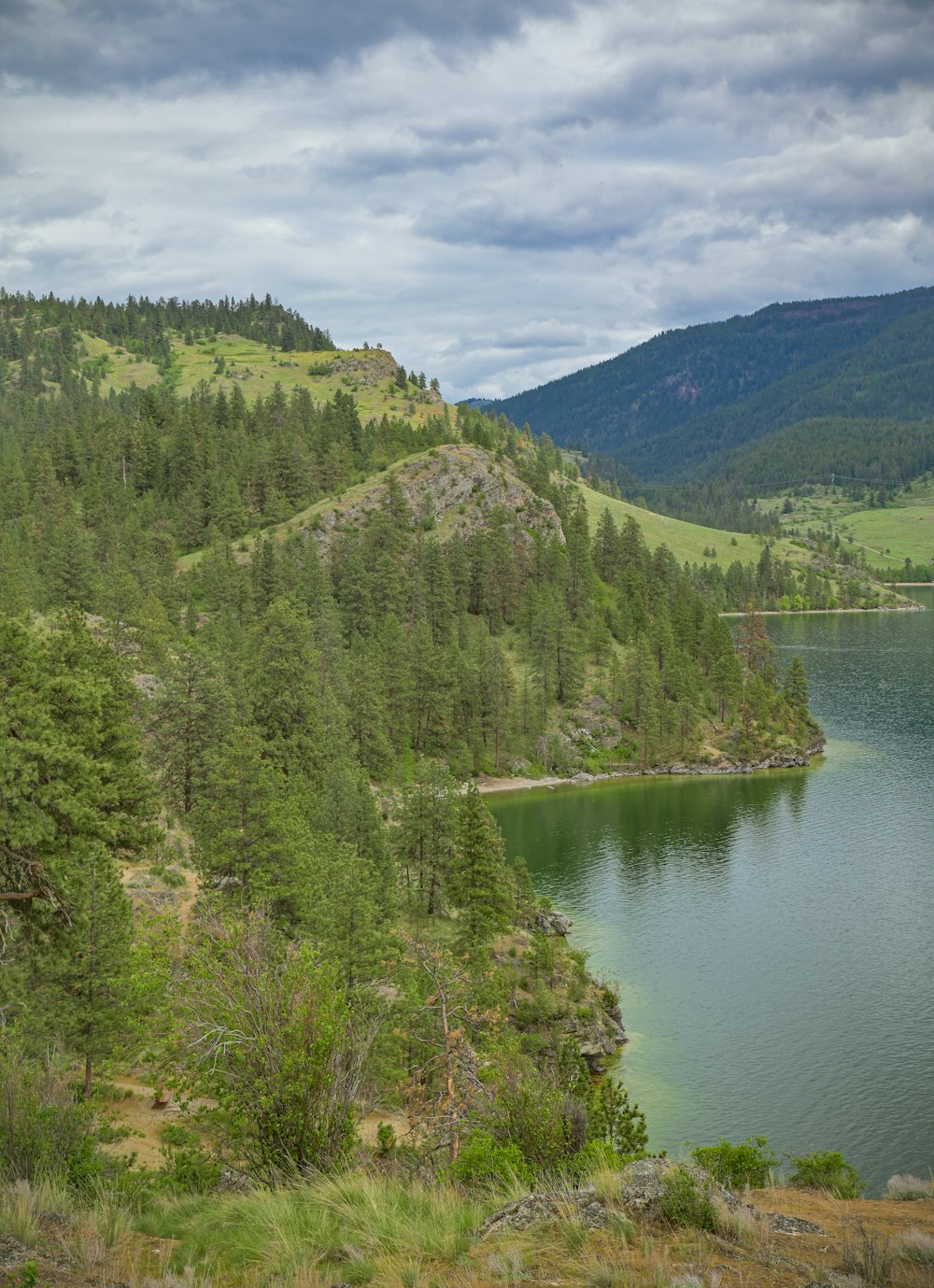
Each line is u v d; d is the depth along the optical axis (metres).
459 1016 27.11
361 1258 10.80
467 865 55.31
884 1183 43.03
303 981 17.56
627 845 102.38
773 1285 9.16
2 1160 14.24
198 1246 11.89
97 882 31.20
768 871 92.38
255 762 47.50
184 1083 18.64
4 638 29.88
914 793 121.94
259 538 166.12
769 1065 55.59
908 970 68.75
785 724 150.62
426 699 136.25
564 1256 10.25
